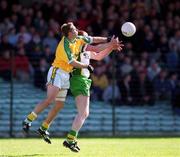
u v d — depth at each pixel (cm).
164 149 3916
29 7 7156
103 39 3553
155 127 6450
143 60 6456
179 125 6531
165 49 6856
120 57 6444
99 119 6219
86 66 3384
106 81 6294
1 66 6003
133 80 6375
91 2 7000
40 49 6256
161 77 6494
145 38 6825
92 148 3944
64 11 6738
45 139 3612
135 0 7244
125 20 6912
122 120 6312
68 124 6122
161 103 6512
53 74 3481
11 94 5822
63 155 3319
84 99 3391
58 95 3572
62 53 3428
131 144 4469
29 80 6128
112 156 3288
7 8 6625
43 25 6550
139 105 6412
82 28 6656
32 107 6075
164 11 7350
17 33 6412
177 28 7175
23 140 4969
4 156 3234
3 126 5894
